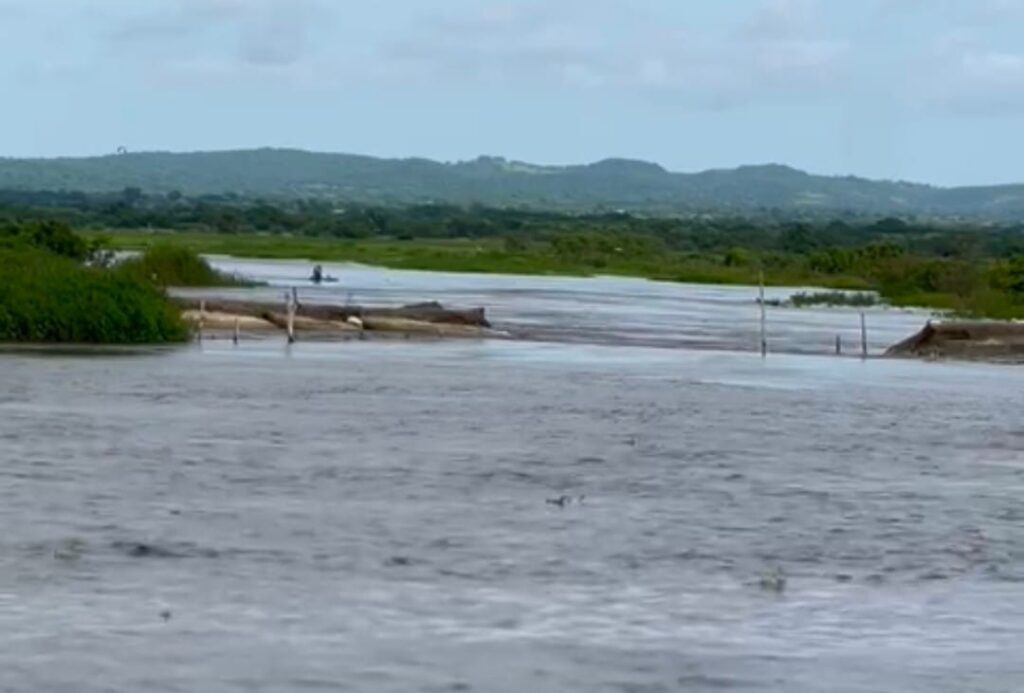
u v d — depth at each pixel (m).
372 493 63.09
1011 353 146.00
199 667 38.84
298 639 41.34
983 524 59.72
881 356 146.12
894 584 49.34
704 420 90.75
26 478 64.12
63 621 42.47
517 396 100.75
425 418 87.94
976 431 89.25
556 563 51.03
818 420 92.56
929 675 39.81
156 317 133.25
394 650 40.59
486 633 42.38
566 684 38.34
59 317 129.88
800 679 39.28
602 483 67.19
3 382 99.94
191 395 96.19
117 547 51.56
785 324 191.88
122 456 70.62
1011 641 42.91
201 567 49.06
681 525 58.03
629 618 44.31
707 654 41.09
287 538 53.66
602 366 126.81
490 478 67.69
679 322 185.62
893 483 69.44
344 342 142.88
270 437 78.31
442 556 51.62
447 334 152.00
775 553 53.59
